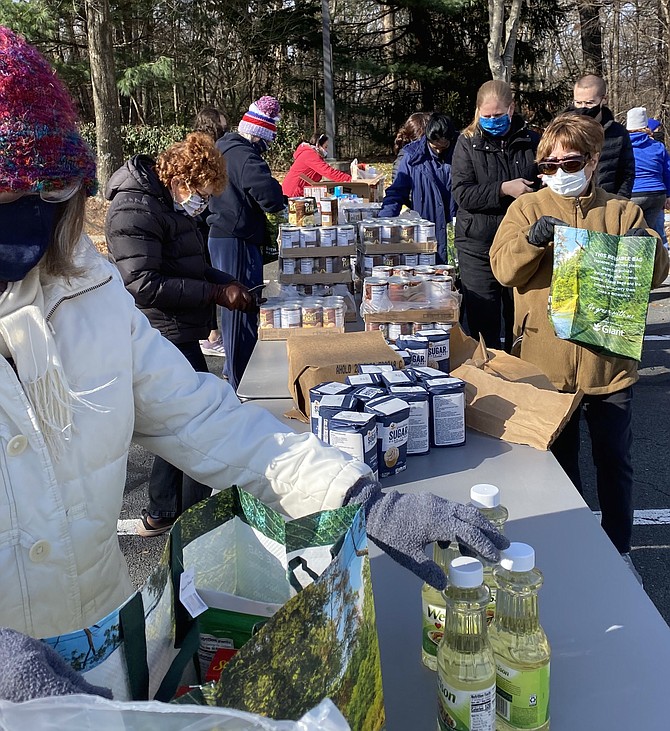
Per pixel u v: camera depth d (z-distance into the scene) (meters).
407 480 1.80
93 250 1.11
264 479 1.13
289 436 1.17
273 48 20.14
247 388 2.54
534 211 2.62
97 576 1.12
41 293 1.02
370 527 0.95
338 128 22.22
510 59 15.63
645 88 19.09
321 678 0.74
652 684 1.08
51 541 1.02
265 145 5.10
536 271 2.63
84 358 1.06
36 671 0.62
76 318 1.06
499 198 3.96
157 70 14.83
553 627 1.21
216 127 5.52
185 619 0.90
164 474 3.27
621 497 2.67
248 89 19.94
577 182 2.49
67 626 1.08
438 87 21.34
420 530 0.93
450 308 2.79
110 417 1.08
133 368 1.15
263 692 0.67
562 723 1.01
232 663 0.65
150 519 3.33
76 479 1.05
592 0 18.98
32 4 14.16
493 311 4.25
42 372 0.98
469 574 0.89
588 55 19.61
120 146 14.29
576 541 1.48
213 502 0.95
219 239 4.68
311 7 19.55
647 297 2.29
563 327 2.40
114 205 2.81
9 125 0.88
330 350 2.32
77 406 1.04
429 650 1.13
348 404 1.82
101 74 13.84
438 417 1.97
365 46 21.66
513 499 1.68
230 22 18.64
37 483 1.00
